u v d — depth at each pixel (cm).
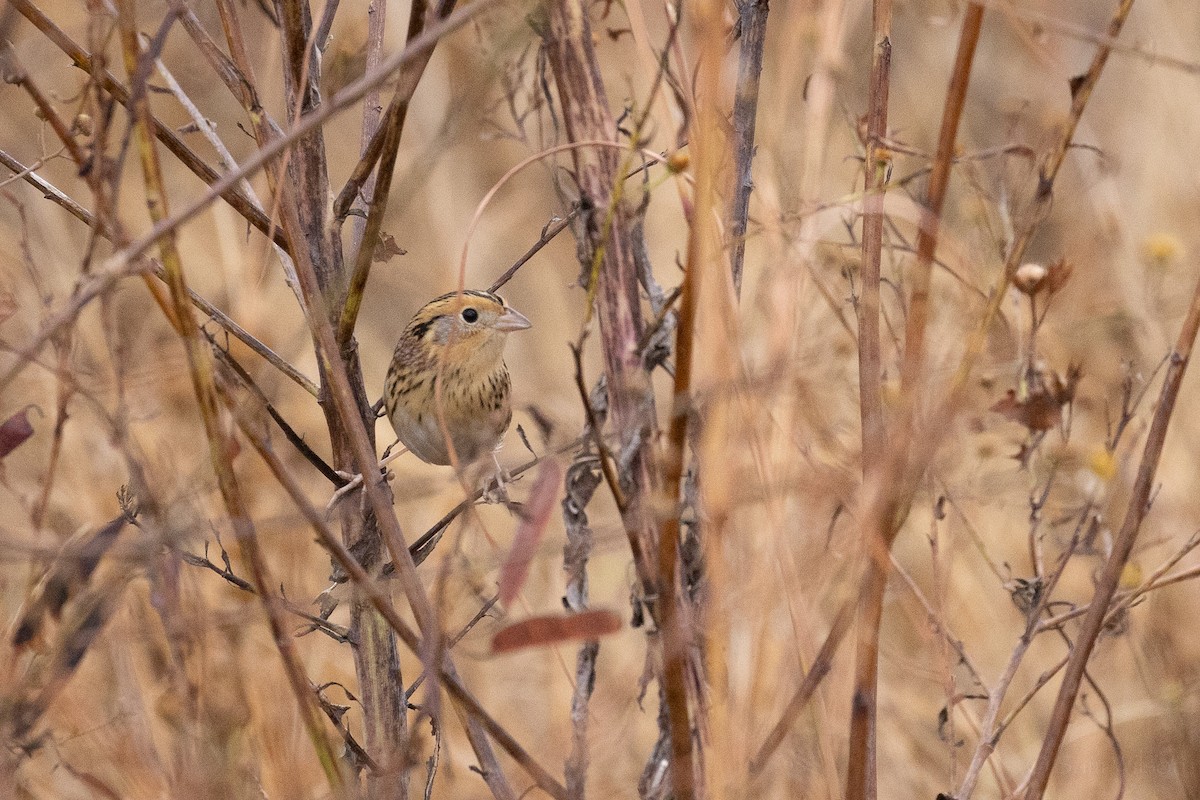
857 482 607
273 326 1117
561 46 497
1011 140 830
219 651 694
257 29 976
